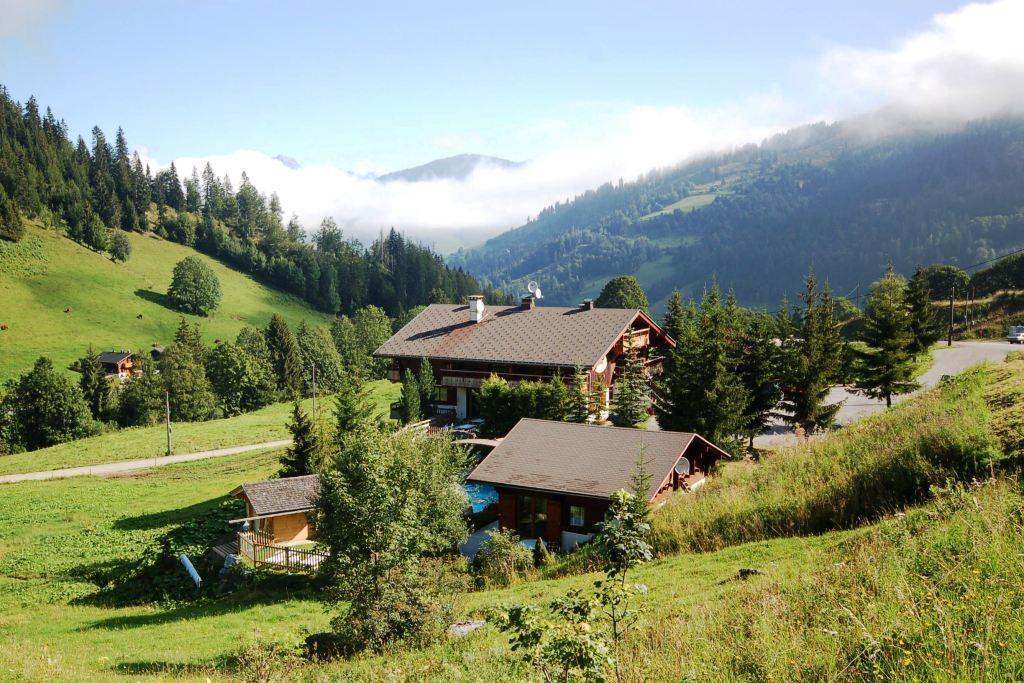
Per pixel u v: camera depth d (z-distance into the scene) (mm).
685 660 8164
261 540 32562
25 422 88938
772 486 20969
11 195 177250
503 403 45094
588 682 6793
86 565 36156
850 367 51594
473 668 11312
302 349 128125
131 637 23516
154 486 54875
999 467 15391
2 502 51031
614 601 8039
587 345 50406
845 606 8375
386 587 16047
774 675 7020
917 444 18031
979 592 7164
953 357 68125
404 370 55938
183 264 160375
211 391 106062
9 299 137500
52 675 16766
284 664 15227
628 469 28250
